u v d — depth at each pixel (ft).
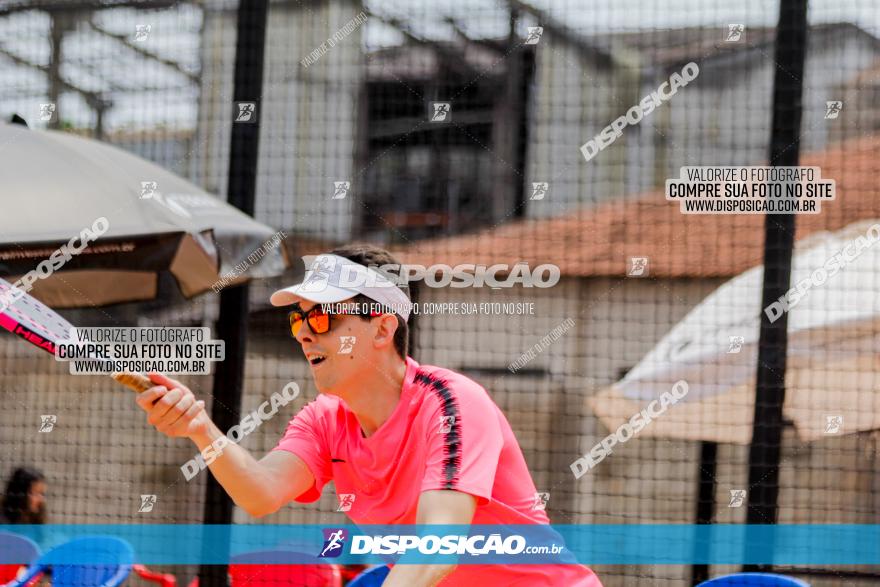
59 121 22.12
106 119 22.43
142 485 21.03
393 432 9.11
